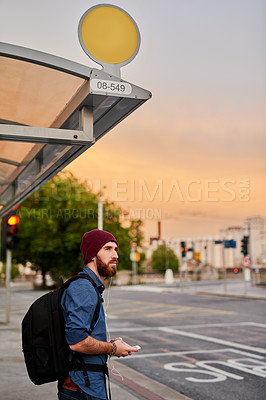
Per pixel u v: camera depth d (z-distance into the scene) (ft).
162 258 260.21
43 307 8.68
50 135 12.46
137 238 135.03
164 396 22.44
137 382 25.54
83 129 12.69
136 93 11.84
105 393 8.79
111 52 11.94
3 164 20.26
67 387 8.70
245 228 135.44
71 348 8.27
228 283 165.37
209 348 36.47
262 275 141.49
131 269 205.87
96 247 9.15
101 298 8.90
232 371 28.58
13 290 173.17
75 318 8.29
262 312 63.26
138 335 43.68
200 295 104.94
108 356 9.30
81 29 11.88
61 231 127.13
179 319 56.65
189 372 28.43
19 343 34.88
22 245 133.18
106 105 12.53
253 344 38.06
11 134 12.15
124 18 12.17
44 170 17.04
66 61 11.50
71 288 8.62
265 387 24.82
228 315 60.13
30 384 22.71
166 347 37.09
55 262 131.23
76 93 12.66
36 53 11.33
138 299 94.38
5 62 11.69
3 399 19.98
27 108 14.30
